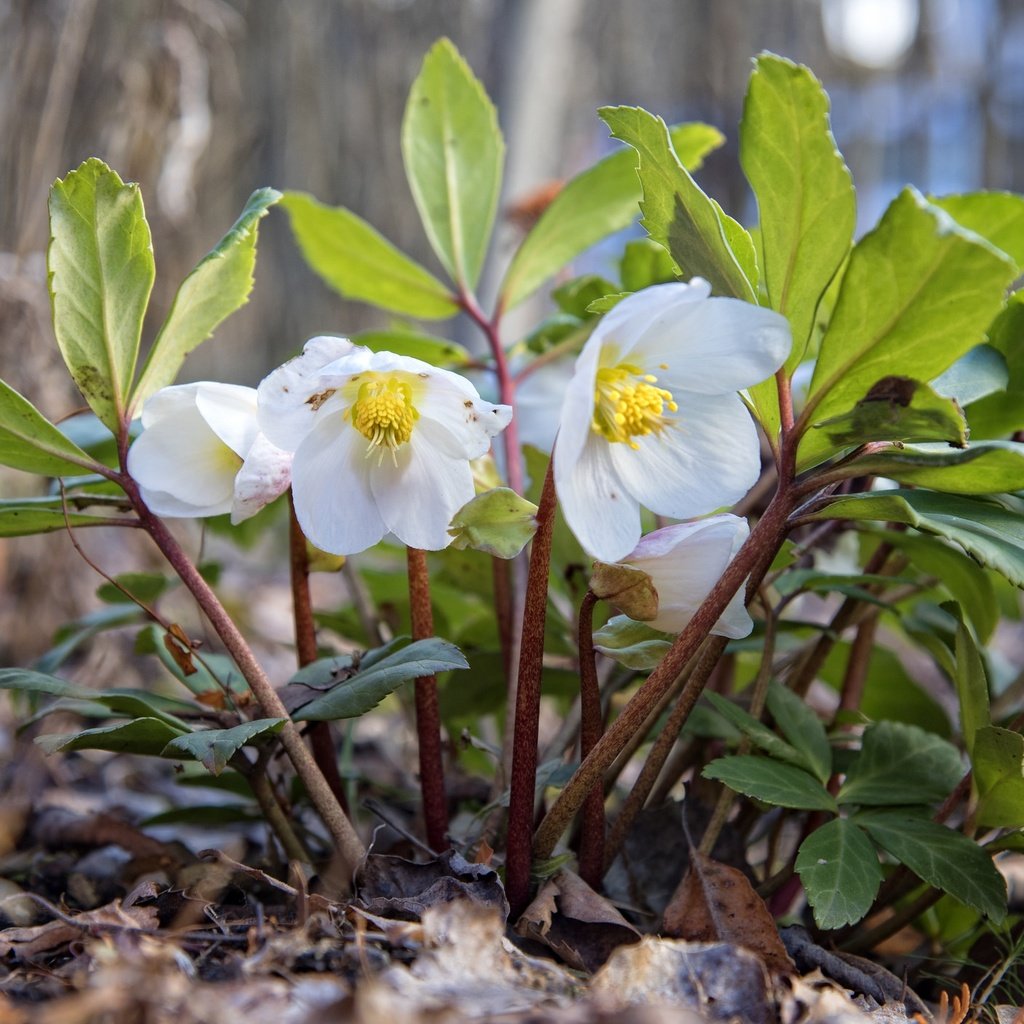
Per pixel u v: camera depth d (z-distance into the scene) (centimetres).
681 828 41
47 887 44
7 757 57
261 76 125
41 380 68
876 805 39
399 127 132
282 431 33
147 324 79
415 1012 28
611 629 34
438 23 130
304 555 39
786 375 34
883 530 42
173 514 36
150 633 42
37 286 68
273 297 144
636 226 101
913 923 42
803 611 99
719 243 33
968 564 41
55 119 71
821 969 36
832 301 43
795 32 189
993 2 188
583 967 34
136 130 75
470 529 33
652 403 32
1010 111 189
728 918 35
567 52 98
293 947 31
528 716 34
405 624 51
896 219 29
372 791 51
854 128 194
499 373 50
